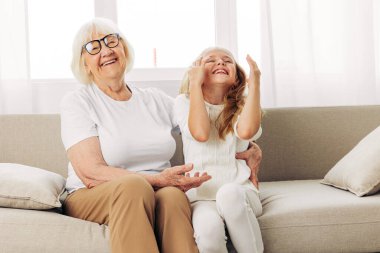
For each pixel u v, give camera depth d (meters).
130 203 1.37
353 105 2.41
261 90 2.53
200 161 1.73
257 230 1.48
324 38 2.58
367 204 1.60
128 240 1.33
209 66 1.80
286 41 2.51
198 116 1.69
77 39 1.85
